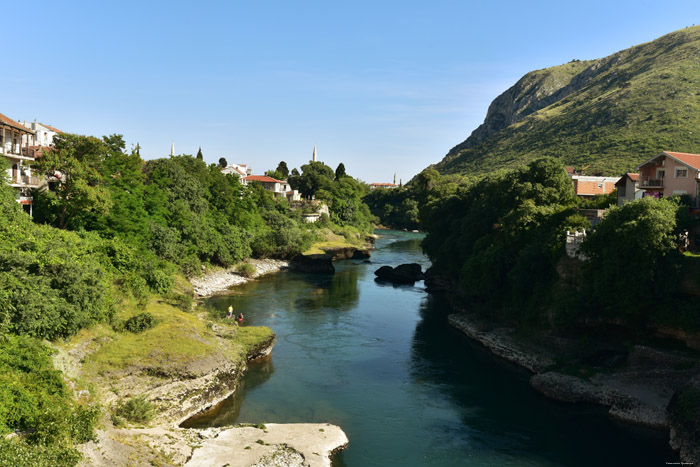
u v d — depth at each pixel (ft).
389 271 285.84
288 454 89.56
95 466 73.05
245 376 131.64
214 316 158.61
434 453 95.50
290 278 277.44
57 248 123.13
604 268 132.98
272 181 511.40
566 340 142.92
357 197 620.49
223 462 85.66
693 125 489.67
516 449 97.35
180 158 325.42
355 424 106.83
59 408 79.66
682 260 123.75
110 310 123.75
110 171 202.08
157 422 100.01
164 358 113.09
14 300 97.14
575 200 214.28
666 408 107.34
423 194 492.54
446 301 226.99
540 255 163.43
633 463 92.27
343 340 164.55
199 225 253.85
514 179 203.72
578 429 105.50
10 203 134.00
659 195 183.52
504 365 144.15
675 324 121.29
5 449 64.95
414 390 125.29
